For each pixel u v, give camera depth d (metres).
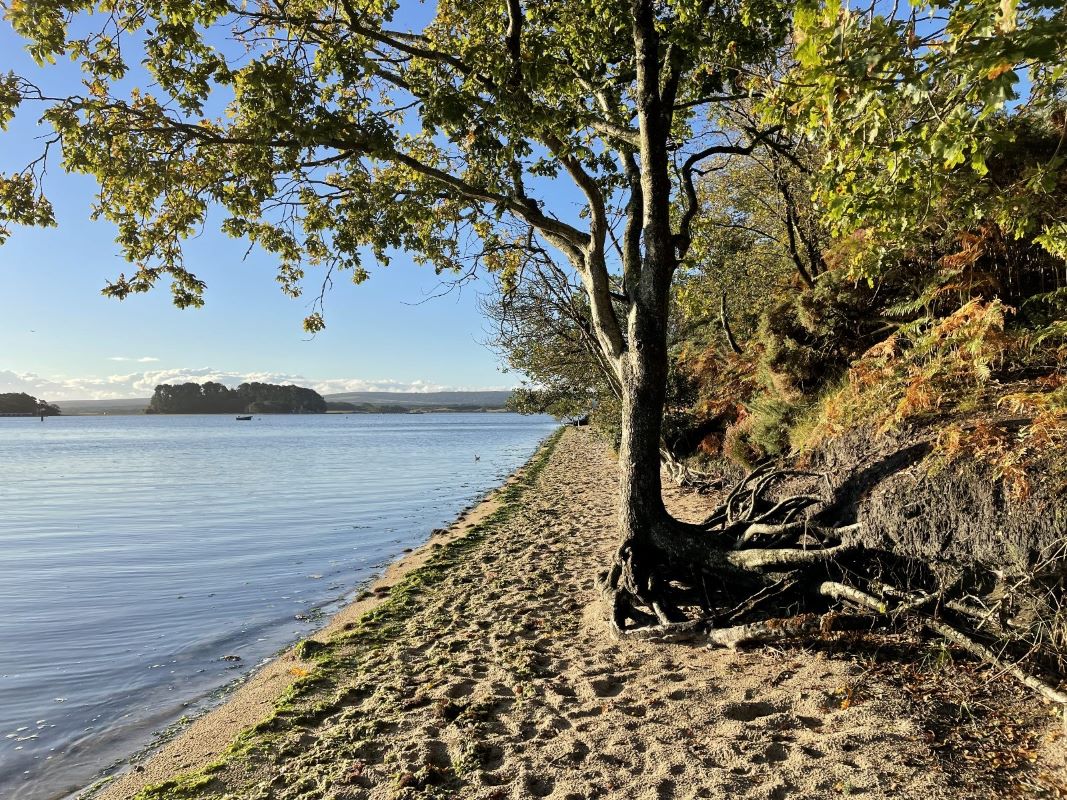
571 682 5.51
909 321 8.18
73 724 6.18
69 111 6.44
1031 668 4.16
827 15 3.23
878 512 5.35
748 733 4.21
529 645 6.62
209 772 4.60
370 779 4.23
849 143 4.00
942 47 3.34
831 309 9.31
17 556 14.63
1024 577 4.31
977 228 6.86
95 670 7.61
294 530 17.55
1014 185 5.57
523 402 22.58
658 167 6.88
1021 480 4.38
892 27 3.37
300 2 7.95
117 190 7.66
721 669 5.29
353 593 10.56
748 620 5.88
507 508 17.62
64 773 5.22
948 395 6.06
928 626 4.89
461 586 9.47
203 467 42.91
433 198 8.88
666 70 7.54
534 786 3.93
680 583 6.77
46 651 8.26
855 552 5.53
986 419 5.24
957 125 3.44
